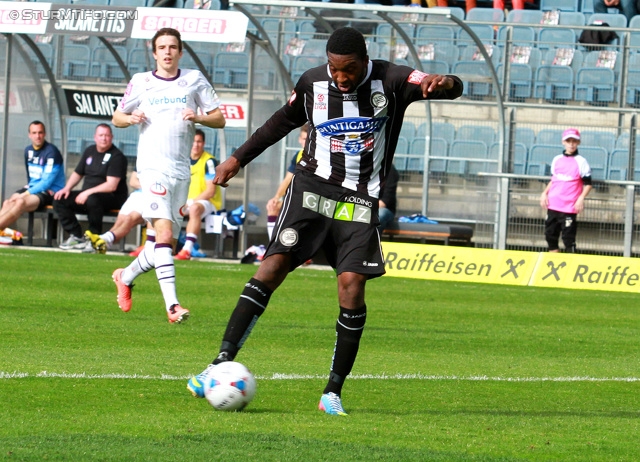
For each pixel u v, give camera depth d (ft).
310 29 159.53
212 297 100.12
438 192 160.45
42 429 40.19
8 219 151.94
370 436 41.42
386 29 157.28
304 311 92.99
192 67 163.73
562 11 204.33
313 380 56.24
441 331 84.48
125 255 143.54
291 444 38.70
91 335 71.10
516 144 165.48
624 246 152.25
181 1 187.93
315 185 46.98
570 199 147.23
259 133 48.55
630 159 154.81
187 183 76.84
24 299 89.86
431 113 160.76
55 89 161.58
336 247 47.55
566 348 78.23
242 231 154.40
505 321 94.79
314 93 46.57
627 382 61.67
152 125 75.82
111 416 43.45
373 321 89.30
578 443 42.11
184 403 47.37
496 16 186.50
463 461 37.37
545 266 137.90
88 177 149.59
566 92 165.17
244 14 142.00
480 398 53.62
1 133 162.09
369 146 46.60
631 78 158.92
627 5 198.29
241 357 64.75
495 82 152.25
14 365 56.13
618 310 109.91
